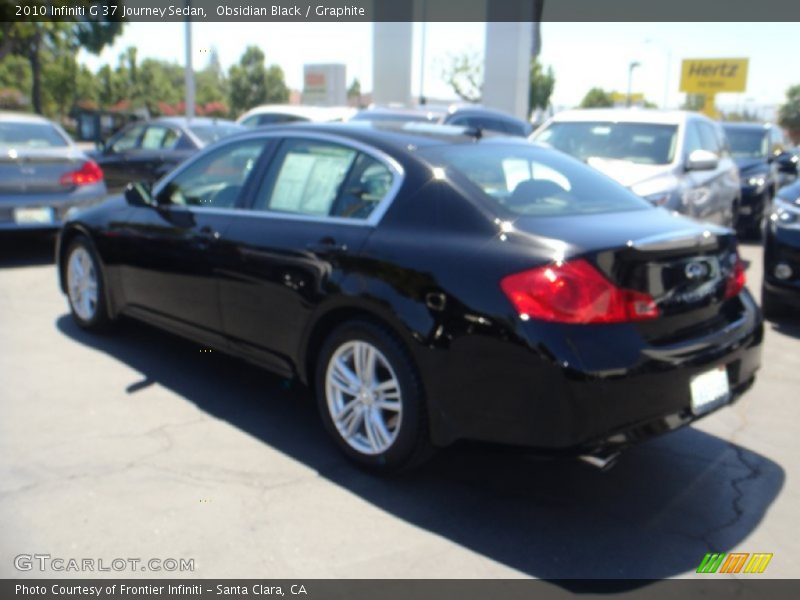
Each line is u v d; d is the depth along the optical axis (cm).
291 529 327
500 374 318
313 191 415
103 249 542
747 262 1022
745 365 370
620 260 321
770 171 1267
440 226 355
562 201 385
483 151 408
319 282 382
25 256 896
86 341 569
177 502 345
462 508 349
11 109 4566
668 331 334
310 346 398
